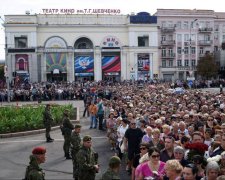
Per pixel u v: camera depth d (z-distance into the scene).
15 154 19.69
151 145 10.85
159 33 106.44
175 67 104.94
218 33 111.50
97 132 27.11
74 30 94.62
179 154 9.43
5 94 58.72
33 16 93.12
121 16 97.06
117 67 96.12
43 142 23.19
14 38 92.62
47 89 61.75
